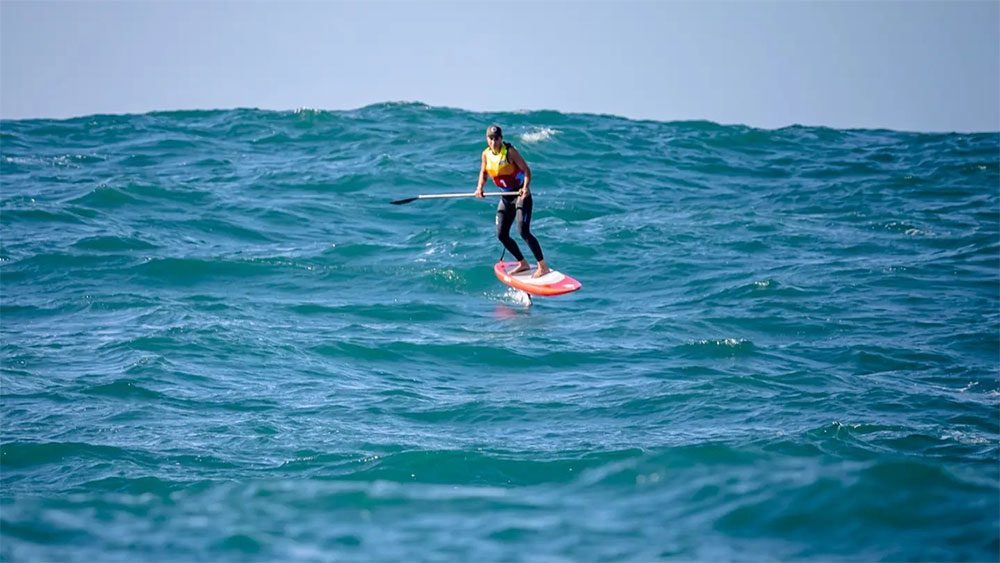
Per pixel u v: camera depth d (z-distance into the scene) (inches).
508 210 2746.1
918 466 1290.6
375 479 1616.6
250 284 3053.6
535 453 1729.8
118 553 1079.0
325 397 2092.8
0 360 2265.0
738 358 2358.5
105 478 1616.6
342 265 3253.0
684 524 1166.3
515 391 2158.0
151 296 2854.3
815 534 1137.4
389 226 3814.0
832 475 1277.1
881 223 3848.4
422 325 2691.9
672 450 1416.1
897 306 2837.1
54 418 1907.0
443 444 1795.0
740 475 1298.0
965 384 2176.4
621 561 1071.6
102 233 3518.7
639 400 2060.8
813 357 2383.1
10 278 3021.7
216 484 1581.0
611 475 1328.7
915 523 1156.5
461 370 2329.0
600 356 2411.4
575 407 2033.7
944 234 3678.6
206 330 2502.5
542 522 1178.6
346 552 1098.1
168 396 2052.2
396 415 1987.0
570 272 3238.2
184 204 4003.4
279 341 2470.5
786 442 1769.2
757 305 2851.9
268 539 1119.0
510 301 2942.9
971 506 1189.1
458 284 3085.6
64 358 2292.1
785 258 3385.8
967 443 1792.6
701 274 3208.7
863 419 1911.9
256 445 1787.6
